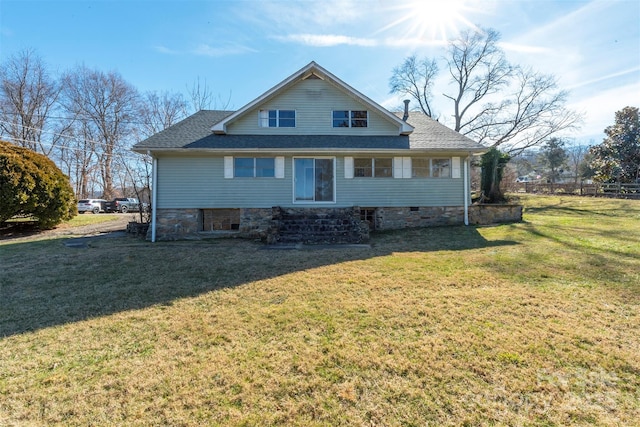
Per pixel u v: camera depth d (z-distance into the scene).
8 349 3.26
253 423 2.20
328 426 2.16
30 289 5.20
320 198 11.39
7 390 2.58
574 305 4.03
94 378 2.74
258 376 2.72
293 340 3.34
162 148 10.32
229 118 11.46
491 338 3.26
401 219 11.57
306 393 2.50
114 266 6.62
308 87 12.04
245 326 3.71
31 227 12.73
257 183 11.09
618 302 4.07
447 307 4.10
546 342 3.15
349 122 12.12
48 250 8.43
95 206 27.30
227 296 4.73
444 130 12.97
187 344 3.31
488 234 9.30
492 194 16.33
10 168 11.05
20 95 28.64
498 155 16.38
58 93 30.12
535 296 4.37
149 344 3.33
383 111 11.85
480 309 4.00
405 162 11.52
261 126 11.89
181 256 7.50
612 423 2.13
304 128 11.98
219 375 2.74
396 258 6.92
